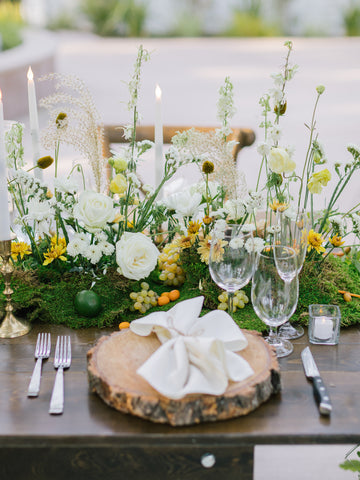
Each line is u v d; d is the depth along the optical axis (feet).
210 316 3.82
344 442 3.31
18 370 3.91
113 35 40.63
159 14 40.93
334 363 3.99
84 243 4.56
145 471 3.61
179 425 3.30
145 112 21.25
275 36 40.40
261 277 3.79
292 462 6.73
